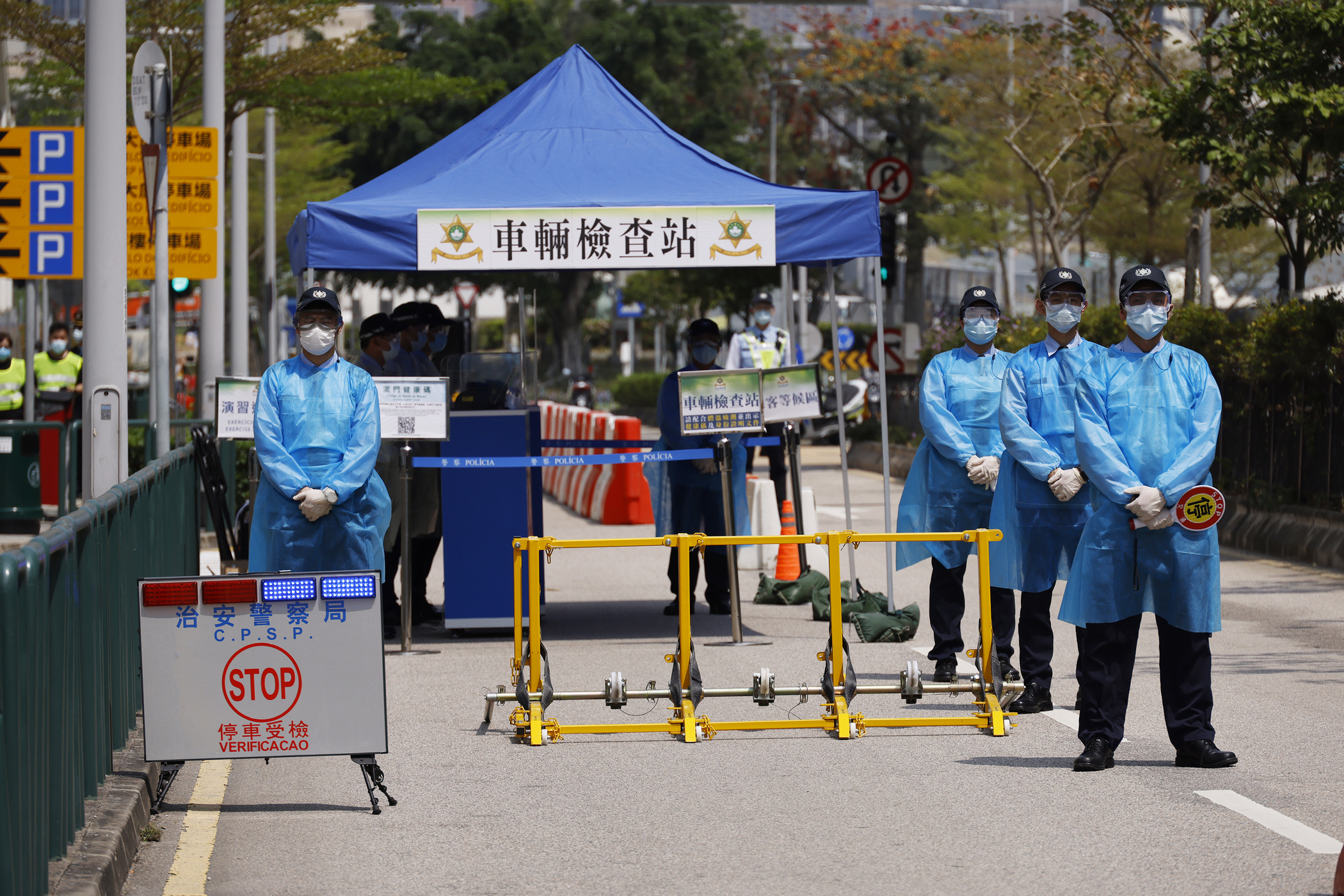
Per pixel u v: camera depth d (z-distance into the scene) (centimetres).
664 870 1146
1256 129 3462
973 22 7231
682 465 2458
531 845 1216
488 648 2173
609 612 2547
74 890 984
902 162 4306
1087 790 1365
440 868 1158
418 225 2144
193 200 3186
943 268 13225
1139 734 1598
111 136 1912
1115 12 4666
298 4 4250
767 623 2388
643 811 1316
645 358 15900
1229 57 3491
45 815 981
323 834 1256
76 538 1130
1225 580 2828
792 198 2194
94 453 1923
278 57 4428
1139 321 1423
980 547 1645
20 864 908
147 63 2316
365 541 1767
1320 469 3156
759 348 3331
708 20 10594
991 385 1859
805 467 5788
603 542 1609
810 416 2409
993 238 8075
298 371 1761
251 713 1291
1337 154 3384
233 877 1140
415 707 1772
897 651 2105
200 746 1288
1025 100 5872
